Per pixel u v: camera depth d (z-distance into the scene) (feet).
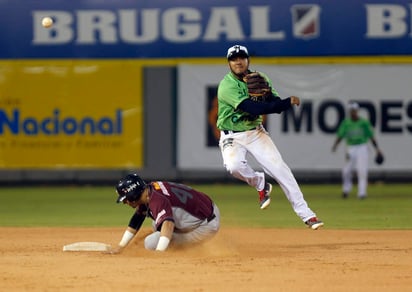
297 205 131.44
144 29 289.94
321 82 289.33
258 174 131.75
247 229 168.14
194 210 116.16
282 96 289.53
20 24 292.40
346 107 290.15
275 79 288.92
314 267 103.91
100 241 144.25
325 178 307.17
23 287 90.17
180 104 293.64
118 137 293.64
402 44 287.07
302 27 287.89
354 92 289.94
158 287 89.45
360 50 288.10
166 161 304.09
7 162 295.28
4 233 159.94
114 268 102.22
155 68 301.43
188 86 292.40
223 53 288.71
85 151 294.05
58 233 159.94
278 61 288.51
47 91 293.23
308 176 306.76
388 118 290.35
